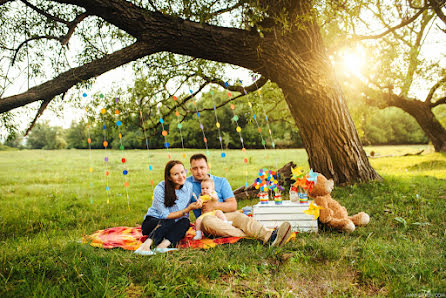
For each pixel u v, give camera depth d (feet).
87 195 30.42
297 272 8.73
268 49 20.08
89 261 9.04
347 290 7.83
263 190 14.75
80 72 16.83
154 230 11.79
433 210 15.28
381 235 12.17
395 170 37.91
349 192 21.09
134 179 42.96
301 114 23.73
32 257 9.31
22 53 19.84
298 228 12.85
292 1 20.16
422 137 185.47
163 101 27.27
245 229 11.83
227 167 51.49
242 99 32.07
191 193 13.76
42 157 92.53
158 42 18.30
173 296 7.29
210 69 24.73
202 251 10.61
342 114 23.58
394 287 7.62
